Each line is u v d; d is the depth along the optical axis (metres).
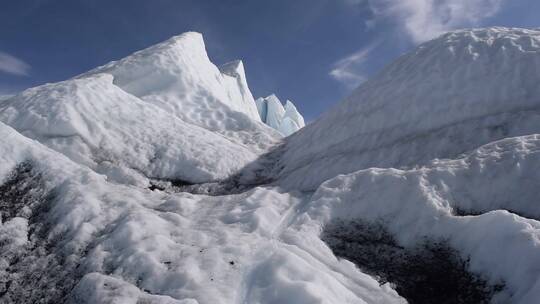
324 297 5.11
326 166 11.50
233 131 17.55
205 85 22.02
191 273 5.67
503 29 13.31
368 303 5.77
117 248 6.42
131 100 14.97
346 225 7.98
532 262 5.55
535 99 9.90
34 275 6.09
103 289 5.32
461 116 10.52
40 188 7.86
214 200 9.67
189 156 12.64
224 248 6.41
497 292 5.70
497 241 6.15
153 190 10.77
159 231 7.05
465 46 12.41
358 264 7.01
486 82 10.82
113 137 12.53
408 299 6.16
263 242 6.82
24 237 6.77
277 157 14.66
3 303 5.63
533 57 10.71
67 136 11.76
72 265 6.20
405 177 8.30
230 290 5.42
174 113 18.41
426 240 7.14
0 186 7.59
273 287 5.44
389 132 11.52
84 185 8.20
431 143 10.17
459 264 6.50
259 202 9.05
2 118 12.14
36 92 13.94
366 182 8.66
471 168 8.14
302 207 9.02
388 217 7.87
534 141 8.22
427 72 12.31
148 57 21.20
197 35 27.41
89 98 13.41
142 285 5.61
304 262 5.97
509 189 7.50
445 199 7.67
